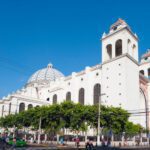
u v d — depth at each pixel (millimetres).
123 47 76562
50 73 136375
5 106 94812
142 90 85625
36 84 119688
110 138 59906
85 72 87688
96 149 38281
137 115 73625
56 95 99250
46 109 57781
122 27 78438
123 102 69812
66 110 54281
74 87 90625
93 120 52875
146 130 71750
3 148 34219
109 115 53781
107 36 82688
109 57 82750
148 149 43625
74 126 52562
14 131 72188
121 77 72625
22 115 65438
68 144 56719
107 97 74938
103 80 78125
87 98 83312
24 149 34156
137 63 79812
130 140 66688
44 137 69500
